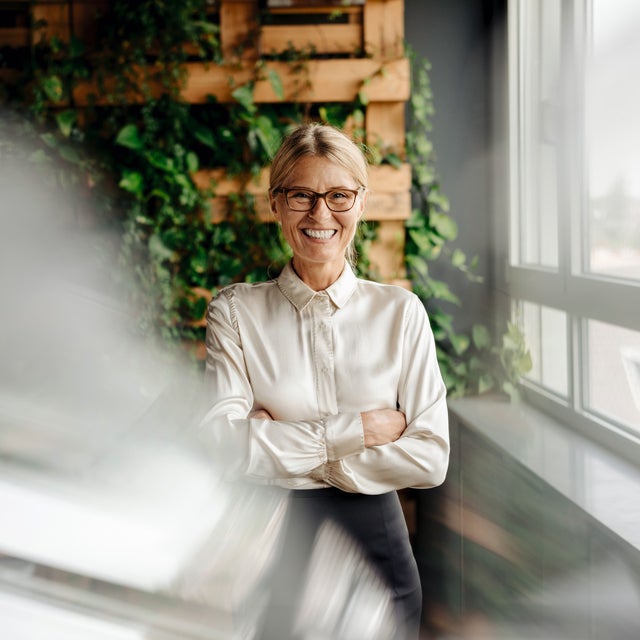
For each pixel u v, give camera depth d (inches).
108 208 122.5
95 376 113.7
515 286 117.7
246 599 47.3
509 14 115.5
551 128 105.1
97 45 121.0
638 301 78.0
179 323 126.0
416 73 125.2
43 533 35.0
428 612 125.9
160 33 120.2
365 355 65.6
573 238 95.3
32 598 32.2
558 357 106.2
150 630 33.8
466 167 129.8
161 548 37.3
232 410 63.7
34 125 121.6
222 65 122.0
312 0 121.0
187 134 124.0
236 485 59.4
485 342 123.2
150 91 122.0
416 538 129.6
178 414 77.0
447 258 130.6
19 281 119.4
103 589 33.9
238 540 48.3
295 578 61.0
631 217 81.0
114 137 122.7
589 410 96.3
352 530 63.0
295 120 124.3
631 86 79.4
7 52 121.6
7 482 38.1
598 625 72.5
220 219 125.0
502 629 101.0
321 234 63.7
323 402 65.4
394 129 124.5
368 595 62.3
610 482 77.0
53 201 122.3
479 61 128.0
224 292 68.6
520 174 118.0
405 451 62.5
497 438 96.2
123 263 123.1
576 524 75.7
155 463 48.6
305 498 62.9
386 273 126.2
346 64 122.3
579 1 92.6
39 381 79.0
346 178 63.1
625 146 81.8
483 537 106.9
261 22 122.6
